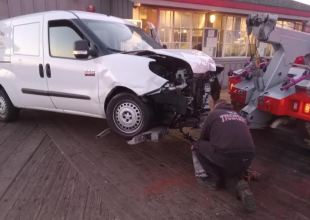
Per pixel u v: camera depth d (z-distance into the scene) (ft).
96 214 10.22
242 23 42.73
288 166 14.42
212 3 34.58
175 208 10.74
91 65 14.99
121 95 14.23
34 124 19.44
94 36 15.35
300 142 15.51
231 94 18.70
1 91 19.11
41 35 16.66
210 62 14.99
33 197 11.16
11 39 18.06
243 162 11.08
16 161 14.07
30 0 28.07
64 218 9.98
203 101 15.06
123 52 15.37
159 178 12.82
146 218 10.12
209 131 11.92
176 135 17.78
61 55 16.03
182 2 32.24
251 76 17.76
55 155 14.80
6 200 10.94
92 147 15.85
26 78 17.43
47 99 16.92
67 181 12.35
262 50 23.38
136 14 33.01
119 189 11.86
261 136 18.61
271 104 15.19
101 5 30.50
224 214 10.48
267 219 10.30
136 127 14.29
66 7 29.40
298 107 14.39
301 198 11.66
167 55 14.08
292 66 16.03
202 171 12.48
